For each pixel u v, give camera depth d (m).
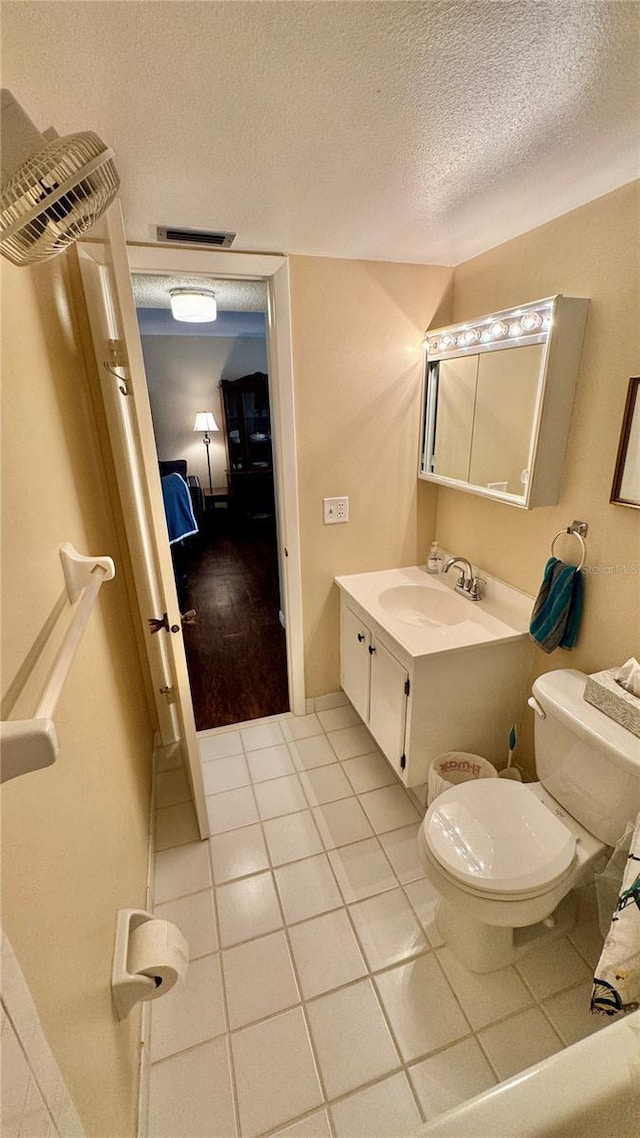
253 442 6.11
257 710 2.52
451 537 2.20
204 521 5.89
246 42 0.73
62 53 0.74
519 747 1.93
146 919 1.12
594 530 1.44
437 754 1.80
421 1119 1.07
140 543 1.76
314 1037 1.21
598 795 1.27
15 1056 0.48
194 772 1.64
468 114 0.93
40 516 0.85
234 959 1.38
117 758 1.31
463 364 1.81
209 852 1.71
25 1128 0.48
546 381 1.40
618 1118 0.74
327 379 1.92
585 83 0.85
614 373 1.32
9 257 0.64
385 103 0.89
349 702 2.54
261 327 5.25
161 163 1.10
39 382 0.95
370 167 1.13
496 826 1.32
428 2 0.67
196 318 3.05
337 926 1.46
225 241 1.60
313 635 2.32
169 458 6.30
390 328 1.94
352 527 2.18
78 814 0.87
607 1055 0.76
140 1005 1.22
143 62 0.77
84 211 0.63
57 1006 0.65
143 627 2.03
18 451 0.77
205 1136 1.05
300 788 1.99
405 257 1.81
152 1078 1.14
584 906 1.50
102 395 1.50
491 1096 0.72
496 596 1.89
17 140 0.58
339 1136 1.05
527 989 1.30
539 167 1.14
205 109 0.90
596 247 1.32
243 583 4.27
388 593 2.08
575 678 1.46
